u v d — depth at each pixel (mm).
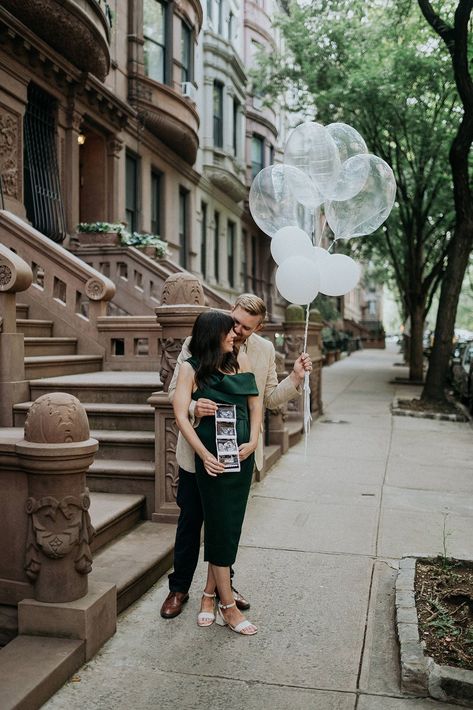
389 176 4086
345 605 3746
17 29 9375
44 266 7914
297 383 3475
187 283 4816
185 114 16375
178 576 3598
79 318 7812
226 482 3242
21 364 5871
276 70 20562
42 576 3098
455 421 11820
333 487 6555
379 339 51750
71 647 2975
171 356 4746
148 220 15977
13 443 3062
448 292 13375
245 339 3486
